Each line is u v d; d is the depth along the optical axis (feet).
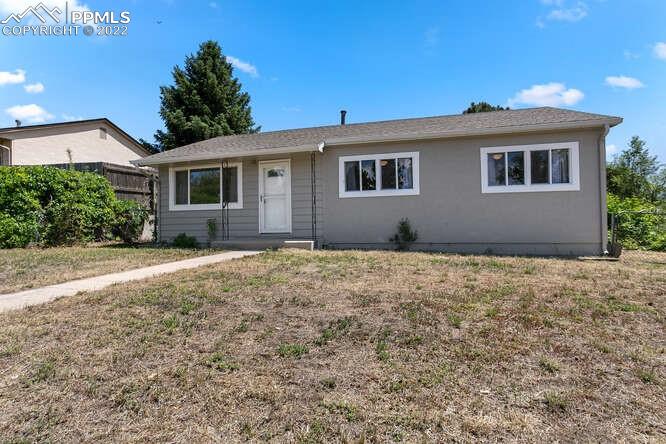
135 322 12.47
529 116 31.50
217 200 36.68
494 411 7.59
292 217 34.47
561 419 7.33
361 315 12.86
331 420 7.40
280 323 12.32
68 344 10.86
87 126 71.41
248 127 106.63
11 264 23.82
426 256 25.67
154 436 7.02
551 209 28.19
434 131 29.50
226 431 7.14
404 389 8.41
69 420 7.52
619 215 32.30
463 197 29.99
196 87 98.58
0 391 8.50
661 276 18.39
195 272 20.33
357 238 32.50
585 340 10.73
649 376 8.79
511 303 13.94
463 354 9.95
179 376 9.06
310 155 33.88
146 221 43.78
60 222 34.88
